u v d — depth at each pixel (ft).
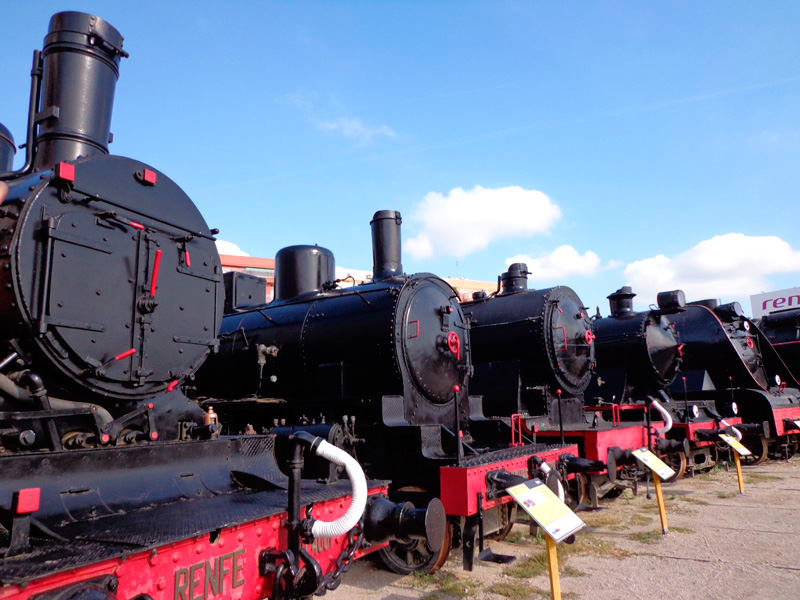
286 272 28.25
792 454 54.08
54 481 9.41
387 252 29.17
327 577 11.65
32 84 13.78
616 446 29.43
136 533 8.74
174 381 13.23
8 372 10.62
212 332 14.49
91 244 11.53
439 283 26.37
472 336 34.86
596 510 28.32
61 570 6.99
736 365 47.24
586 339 35.29
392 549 18.98
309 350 24.00
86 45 14.05
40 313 10.41
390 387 22.44
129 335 12.16
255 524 10.34
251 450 14.43
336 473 14.48
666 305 42.09
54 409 10.37
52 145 13.48
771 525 25.18
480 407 28.91
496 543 22.75
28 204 10.68
